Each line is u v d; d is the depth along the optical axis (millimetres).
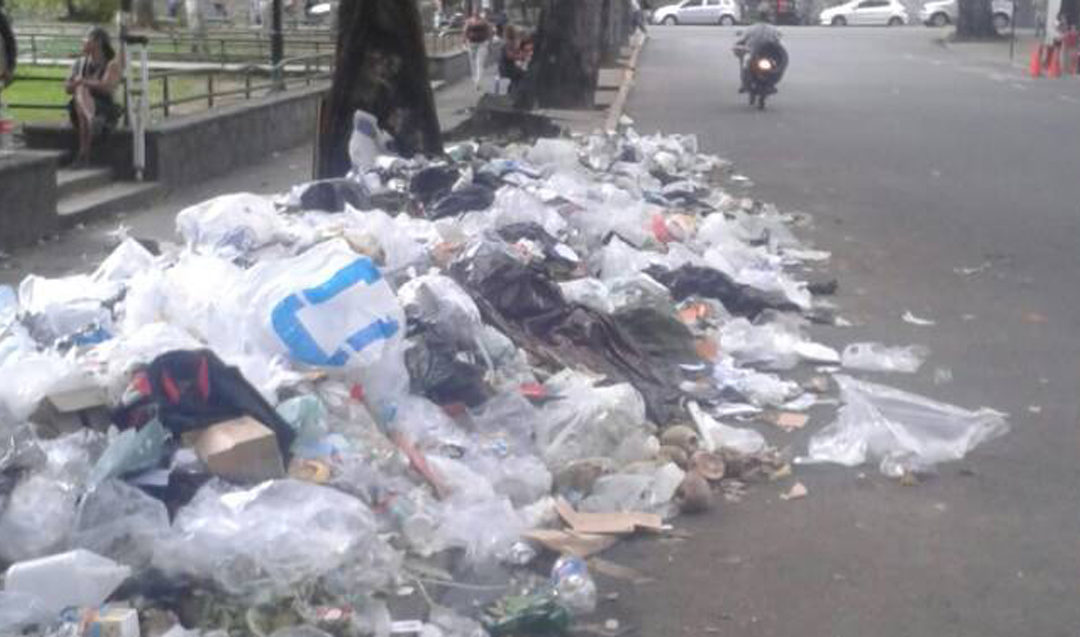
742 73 27438
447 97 28812
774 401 8266
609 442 7090
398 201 11555
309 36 31641
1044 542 6461
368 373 7012
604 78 29438
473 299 8164
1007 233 14102
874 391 8070
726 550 6336
